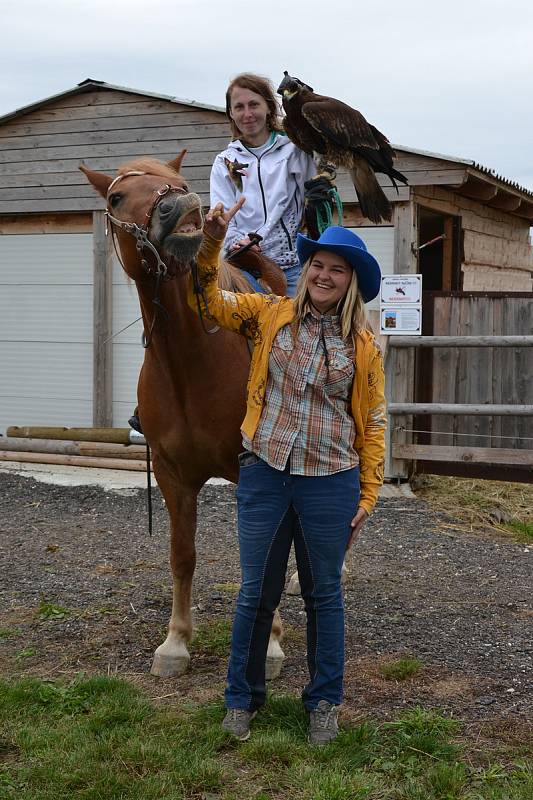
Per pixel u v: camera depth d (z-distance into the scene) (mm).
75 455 9312
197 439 3527
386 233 8688
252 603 3150
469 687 3678
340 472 3072
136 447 9133
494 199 10758
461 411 7777
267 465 3094
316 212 4160
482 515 7359
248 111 4246
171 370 3434
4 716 3355
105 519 7070
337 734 3160
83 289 10258
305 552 3115
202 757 3021
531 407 7652
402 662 3857
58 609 4645
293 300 3137
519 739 3189
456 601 4996
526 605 4926
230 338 3525
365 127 4355
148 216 3002
